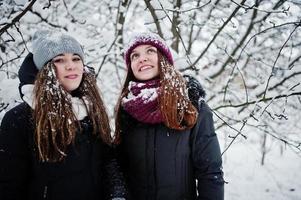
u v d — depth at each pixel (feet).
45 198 5.24
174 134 5.76
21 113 5.27
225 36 14.58
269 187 19.26
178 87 5.85
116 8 14.06
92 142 5.65
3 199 5.12
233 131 14.83
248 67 15.08
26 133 5.23
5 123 5.21
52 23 11.14
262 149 18.90
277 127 15.40
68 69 5.57
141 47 6.14
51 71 5.46
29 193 5.31
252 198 18.02
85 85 6.00
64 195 5.31
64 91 5.46
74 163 5.37
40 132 5.12
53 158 5.22
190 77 6.29
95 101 5.92
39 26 11.60
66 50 5.50
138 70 6.17
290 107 14.73
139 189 5.89
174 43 13.14
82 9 14.12
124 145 6.18
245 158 22.62
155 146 5.76
